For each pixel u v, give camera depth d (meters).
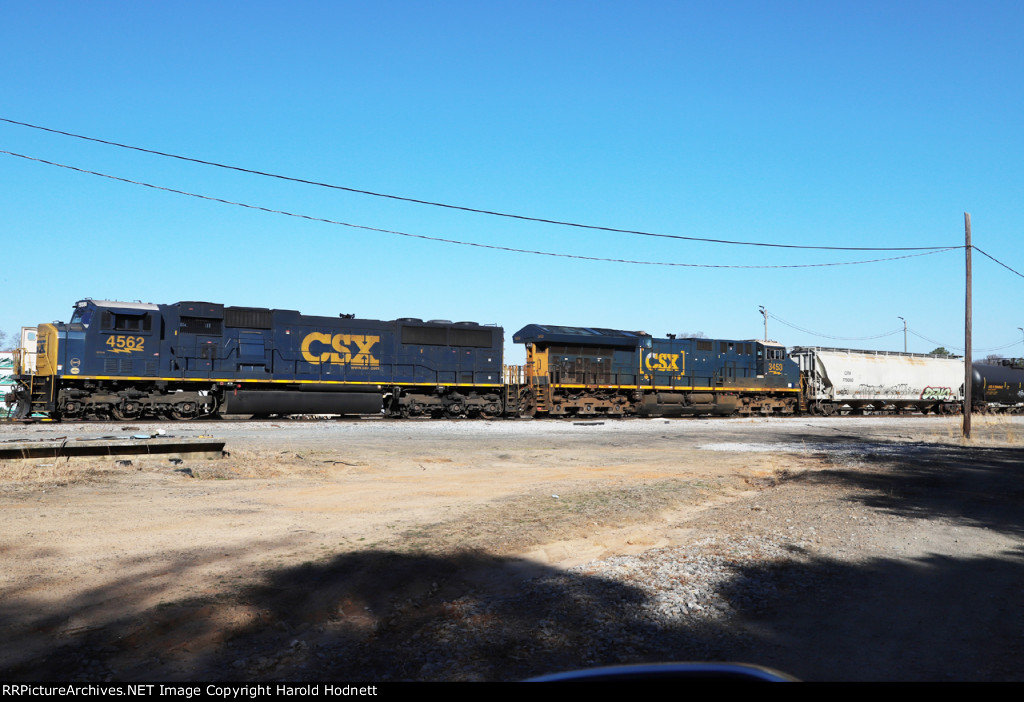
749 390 46.38
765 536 10.63
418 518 11.80
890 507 13.36
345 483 15.25
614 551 9.98
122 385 29.02
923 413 56.06
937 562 9.28
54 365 27.56
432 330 35.88
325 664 5.93
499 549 9.90
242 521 11.05
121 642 6.23
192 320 30.27
